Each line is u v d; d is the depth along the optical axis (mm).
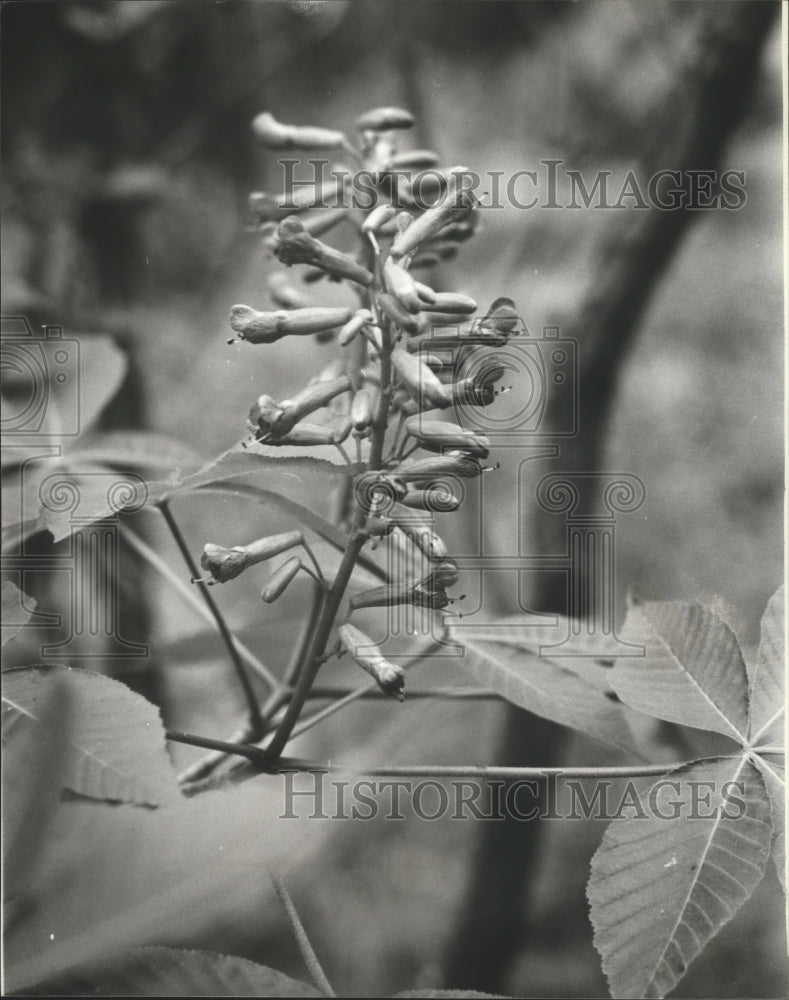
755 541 2199
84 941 1297
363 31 2555
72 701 1358
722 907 1278
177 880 1333
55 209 2537
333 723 1812
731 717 1418
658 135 2299
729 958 1568
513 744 1935
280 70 2609
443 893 1796
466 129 2492
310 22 2576
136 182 2576
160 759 1333
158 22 2568
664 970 1253
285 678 1730
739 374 2295
